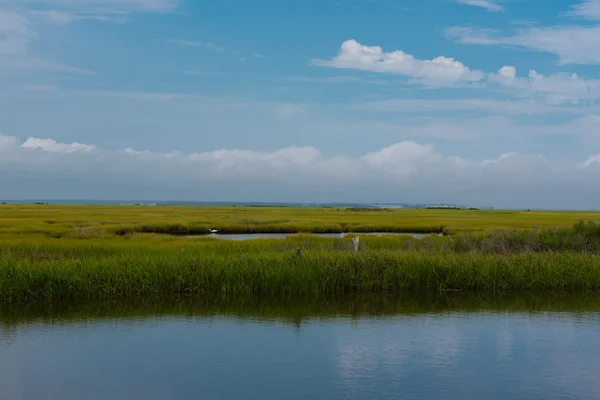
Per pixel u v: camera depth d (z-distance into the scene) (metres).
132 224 56.81
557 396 11.39
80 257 25.69
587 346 15.05
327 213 111.56
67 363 13.21
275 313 18.94
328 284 22.78
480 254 26.62
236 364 13.23
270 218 79.69
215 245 31.36
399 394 11.38
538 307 20.31
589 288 23.98
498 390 11.68
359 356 13.96
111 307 19.58
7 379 12.09
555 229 34.84
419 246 31.48
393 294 22.62
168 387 11.65
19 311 18.75
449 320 18.06
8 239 37.12
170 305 20.05
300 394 11.31
